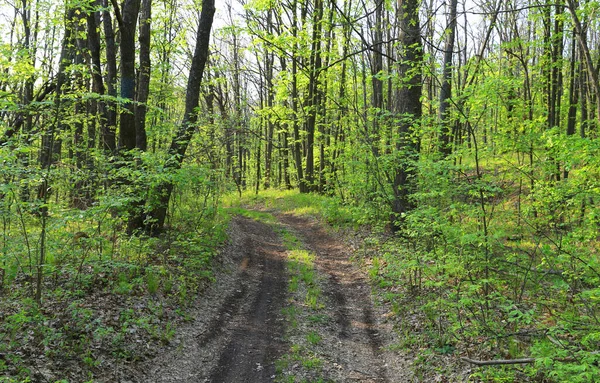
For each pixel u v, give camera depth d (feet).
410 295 31.32
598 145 19.71
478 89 24.59
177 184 32.22
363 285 36.40
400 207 41.96
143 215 36.99
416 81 40.47
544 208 27.43
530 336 21.90
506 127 27.32
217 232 43.24
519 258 25.22
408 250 31.63
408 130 40.34
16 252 21.88
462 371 20.62
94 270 23.71
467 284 22.97
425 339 24.75
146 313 25.02
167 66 59.00
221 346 24.31
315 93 74.74
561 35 39.75
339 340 26.37
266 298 32.60
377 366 23.39
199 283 32.04
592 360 13.58
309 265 41.39
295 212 73.10
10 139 20.34
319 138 84.74
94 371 18.69
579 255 22.52
